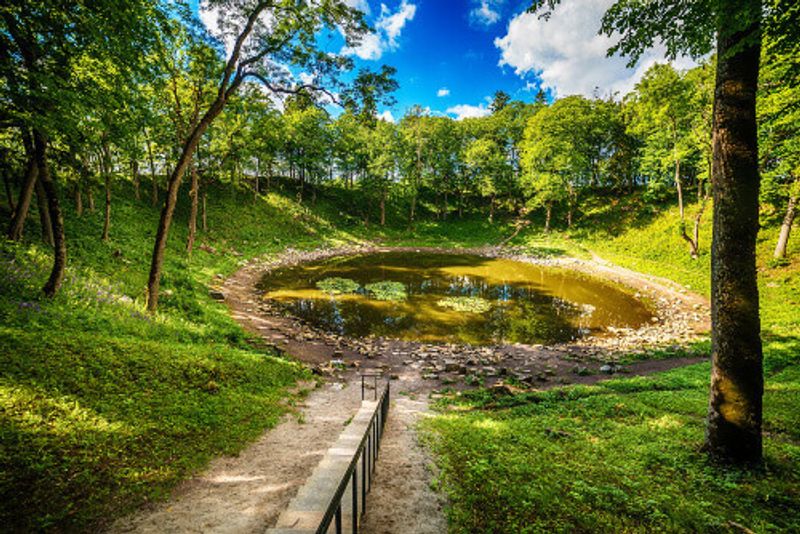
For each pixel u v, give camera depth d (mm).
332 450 6137
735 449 6336
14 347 7746
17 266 13180
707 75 25250
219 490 5262
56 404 6305
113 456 5535
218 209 43406
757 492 5492
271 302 24266
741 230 6246
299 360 15117
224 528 4336
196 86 21609
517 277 34500
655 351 17375
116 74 11359
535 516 4703
